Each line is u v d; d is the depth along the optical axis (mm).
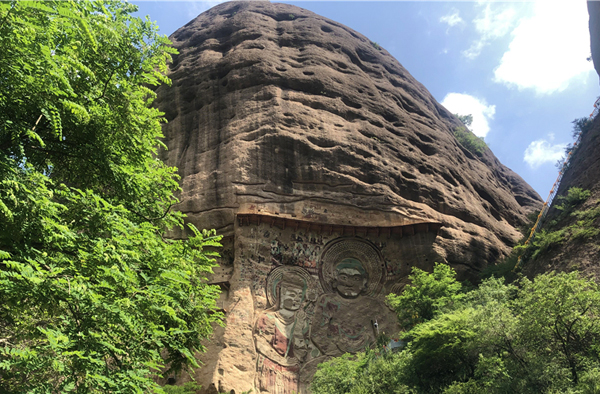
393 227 34719
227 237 33625
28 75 8414
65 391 6672
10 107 8617
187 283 10336
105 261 8117
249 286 31188
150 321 9164
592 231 25828
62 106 9422
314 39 47938
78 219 9023
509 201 48844
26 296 7215
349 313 31891
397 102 47125
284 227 33844
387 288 33219
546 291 16031
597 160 32750
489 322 17312
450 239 34938
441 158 42531
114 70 10672
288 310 31156
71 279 7520
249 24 48156
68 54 9188
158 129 12555
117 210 9680
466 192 41594
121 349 7844
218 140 37562
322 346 30172
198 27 52594
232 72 41438
